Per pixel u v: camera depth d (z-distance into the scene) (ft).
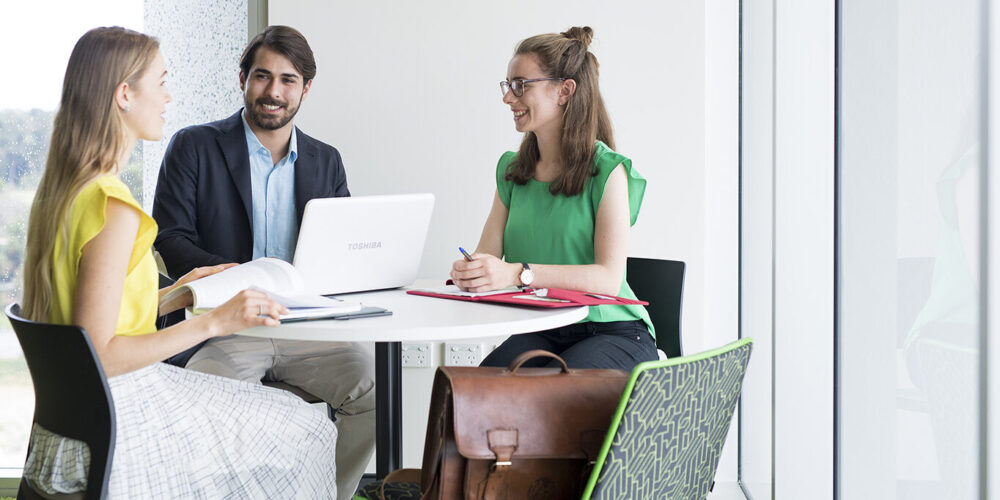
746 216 9.92
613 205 7.20
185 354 7.96
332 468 5.94
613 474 4.24
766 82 8.93
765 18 8.97
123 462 4.91
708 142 10.32
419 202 6.90
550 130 7.59
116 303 4.86
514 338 7.48
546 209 7.63
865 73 6.01
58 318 4.98
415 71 10.23
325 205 6.34
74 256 4.87
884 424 5.80
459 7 10.15
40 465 4.94
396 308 6.00
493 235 8.20
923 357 5.18
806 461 7.54
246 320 5.05
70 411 4.67
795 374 7.83
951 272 4.76
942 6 4.82
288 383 8.21
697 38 10.05
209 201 8.52
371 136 10.32
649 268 8.16
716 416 4.81
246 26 10.34
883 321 5.79
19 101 10.55
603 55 10.12
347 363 8.06
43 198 5.01
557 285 6.92
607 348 6.82
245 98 8.55
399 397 6.88
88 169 4.98
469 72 10.20
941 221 4.88
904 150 5.39
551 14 10.11
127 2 10.37
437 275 10.44
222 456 5.30
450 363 10.32
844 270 6.52
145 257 5.28
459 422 4.46
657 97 10.12
